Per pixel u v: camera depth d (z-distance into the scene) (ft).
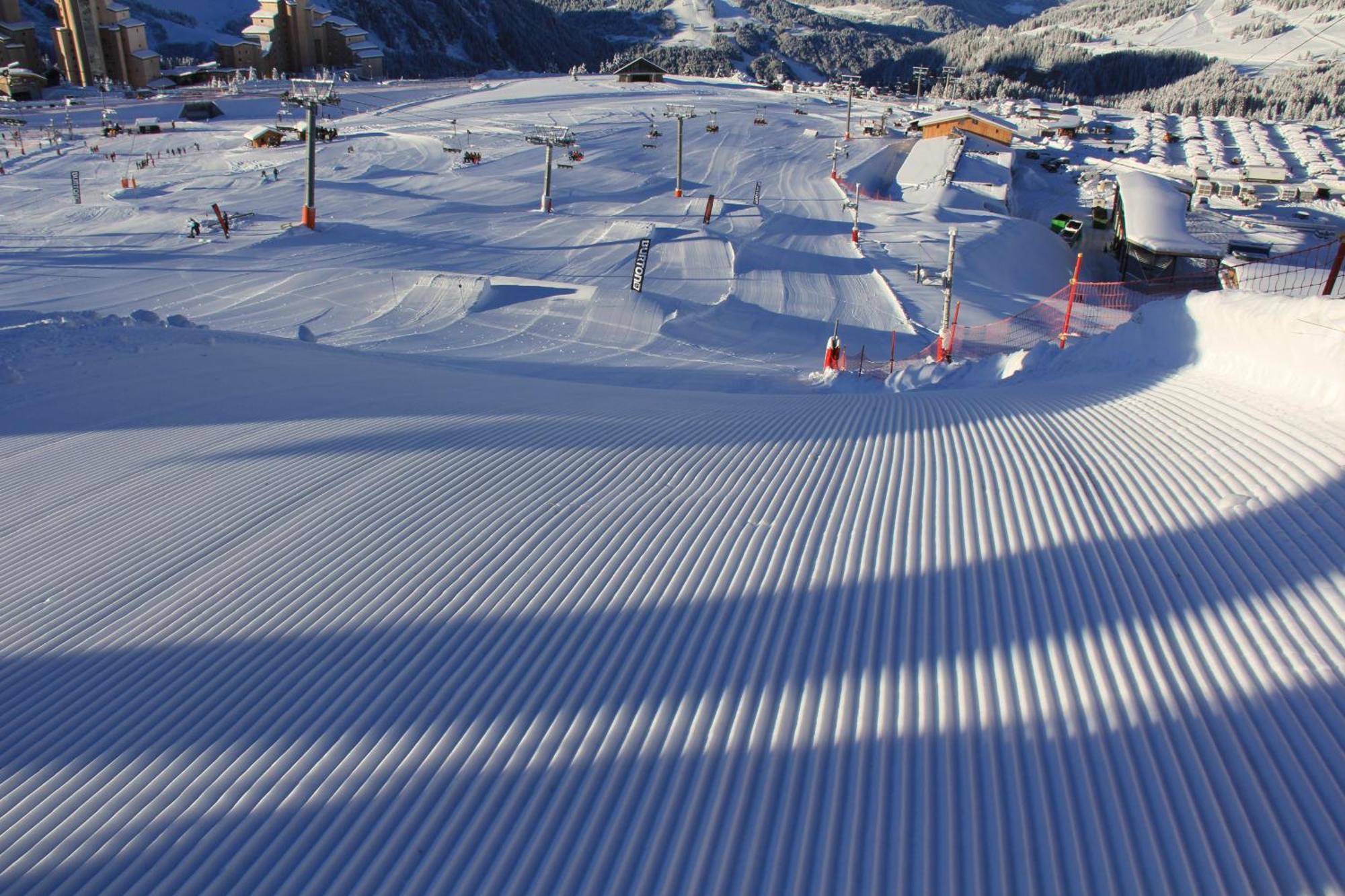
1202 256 135.74
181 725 13.82
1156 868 10.03
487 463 25.63
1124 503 19.90
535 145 201.77
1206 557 16.85
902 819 11.03
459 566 18.76
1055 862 10.21
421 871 10.72
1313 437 22.53
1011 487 21.62
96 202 143.54
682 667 14.62
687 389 54.29
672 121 248.73
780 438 27.71
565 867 10.66
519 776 12.28
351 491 23.65
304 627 16.58
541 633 15.94
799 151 218.18
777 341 78.18
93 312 50.96
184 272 93.66
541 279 97.81
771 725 13.00
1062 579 16.67
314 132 114.83
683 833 11.06
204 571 19.21
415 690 14.38
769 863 10.50
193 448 28.04
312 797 12.07
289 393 36.14
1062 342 51.03
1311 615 14.57
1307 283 64.80
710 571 17.94
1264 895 9.58
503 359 65.05
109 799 12.26
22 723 14.11
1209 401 27.53
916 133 264.31
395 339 71.15
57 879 10.87
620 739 12.91
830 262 113.50
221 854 11.15
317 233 115.34
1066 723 12.55
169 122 266.16
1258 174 231.30
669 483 23.43
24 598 18.37
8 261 98.78
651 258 107.86
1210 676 13.28
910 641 14.97
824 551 18.60
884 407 33.30
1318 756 11.49
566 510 21.72
